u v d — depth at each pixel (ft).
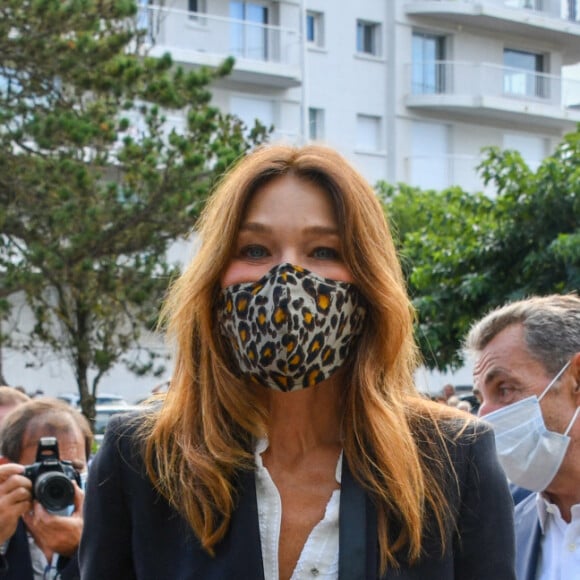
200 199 40.01
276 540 6.33
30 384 76.38
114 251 41.70
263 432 6.55
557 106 102.83
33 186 40.55
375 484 6.31
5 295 42.65
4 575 11.70
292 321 6.21
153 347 48.85
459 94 97.35
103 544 6.59
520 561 9.84
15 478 11.21
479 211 36.83
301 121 82.02
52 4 40.65
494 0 102.47
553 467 9.47
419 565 6.29
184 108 45.16
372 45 95.61
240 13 87.71
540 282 34.24
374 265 6.53
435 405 6.88
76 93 42.29
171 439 6.61
